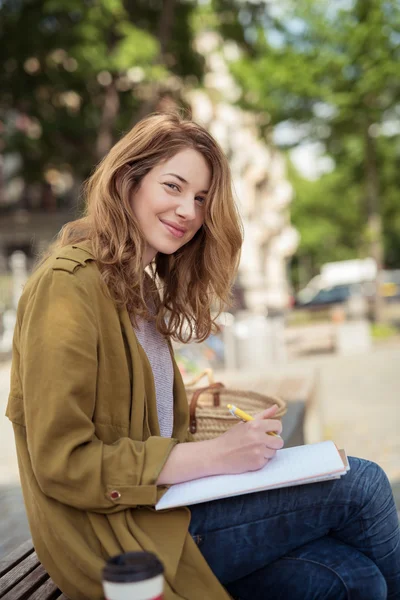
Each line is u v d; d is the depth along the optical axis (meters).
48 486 1.59
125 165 1.87
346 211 38.28
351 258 52.91
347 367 11.80
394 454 5.54
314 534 1.75
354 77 15.39
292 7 15.23
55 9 13.42
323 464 1.67
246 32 15.95
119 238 1.81
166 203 1.88
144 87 16.09
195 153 1.90
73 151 17.16
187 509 1.66
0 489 5.00
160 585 1.20
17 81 15.36
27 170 17.50
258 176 28.67
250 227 28.25
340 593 1.69
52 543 1.64
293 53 15.30
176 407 2.11
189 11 15.82
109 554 1.59
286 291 34.41
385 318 18.64
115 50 14.43
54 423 1.57
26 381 1.60
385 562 1.77
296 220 41.09
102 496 1.59
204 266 2.09
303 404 4.34
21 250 22.73
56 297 1.65
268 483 1.63
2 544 3.82
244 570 1.75
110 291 1.76
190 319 2.16
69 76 15.09
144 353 1.82
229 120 24.59
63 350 1.59
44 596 1.75
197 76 16.78
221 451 1.68
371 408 7.72
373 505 1.74
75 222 1.91
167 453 1.65
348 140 17.75
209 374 2.87
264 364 11.55
